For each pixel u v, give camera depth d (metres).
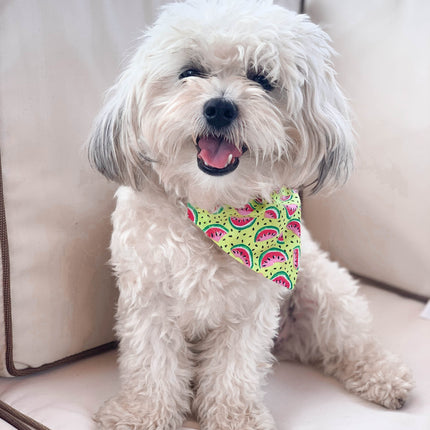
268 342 1.13
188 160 0.97
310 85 0.98
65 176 1.12
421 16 1.40
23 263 1.10
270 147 0.92
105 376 1.19
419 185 1.46
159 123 0.93
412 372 1.20
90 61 1.12
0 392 1.13
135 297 1.04
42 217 1.11
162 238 1.01
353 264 1.62
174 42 0.93
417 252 1.50
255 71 0.95
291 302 1.29
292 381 1.23
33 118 1.06
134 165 1.04
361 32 1.49
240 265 1.05
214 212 1.03
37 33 1.04
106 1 1.12
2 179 1.05
